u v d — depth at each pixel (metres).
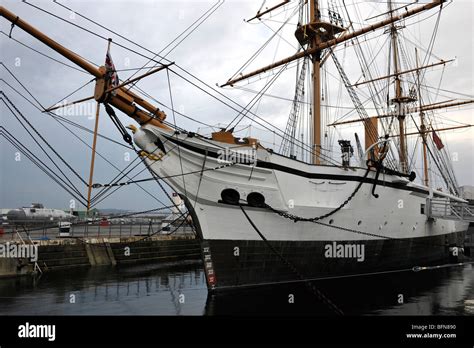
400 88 30.94
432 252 24.39
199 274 20.08
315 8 20.11
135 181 12.81
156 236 28.23
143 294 14.16
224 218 13.65
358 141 19.02
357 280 17.23
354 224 16.97
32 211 34.53
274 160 14.16
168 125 12.96
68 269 21.50
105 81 11.75
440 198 24.27
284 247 14.88
